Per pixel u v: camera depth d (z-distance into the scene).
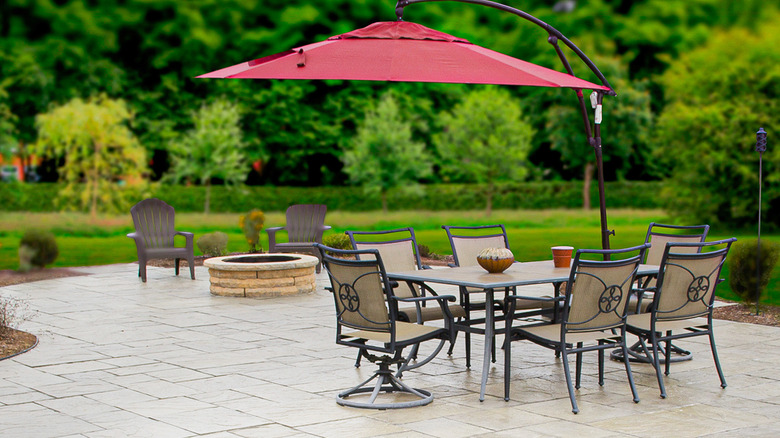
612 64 26.94
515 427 4.59
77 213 23.64
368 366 6.18
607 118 26.95
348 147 28.70
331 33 28.34
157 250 11.41
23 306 9.12
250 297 9.84
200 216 24.62
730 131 23.05
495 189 27.06
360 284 5.00
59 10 25.75
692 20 27.92
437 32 6.29
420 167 25.94
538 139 28.83
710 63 23.55
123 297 9.89
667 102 27.02
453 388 5.55
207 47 27.42
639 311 6.01
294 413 4.90
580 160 27.31
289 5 27.89
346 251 5.05
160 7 26.89
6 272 12.60
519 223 26.41
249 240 14.16
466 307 6.22
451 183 29.34
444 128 28.55
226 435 4.45
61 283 11.21
